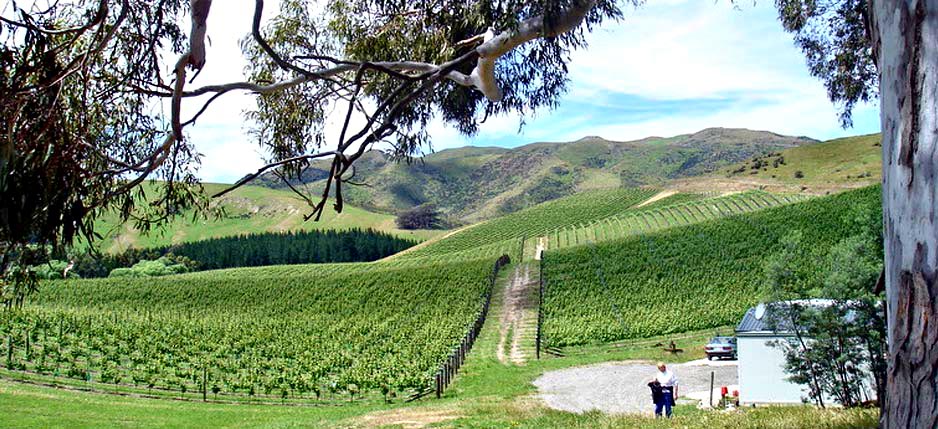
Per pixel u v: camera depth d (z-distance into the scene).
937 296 2.73
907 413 2.79
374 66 5.49
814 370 14.73
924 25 2.89
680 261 55.19
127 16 5.90
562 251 63.22
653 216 89.25
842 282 13.98
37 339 34.31
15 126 4.96
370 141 5.40
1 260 5.20
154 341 36.56
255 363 32.69
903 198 2.91
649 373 28.25
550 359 32.91
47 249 5.54
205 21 4.86
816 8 9.84
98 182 5.62
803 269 14.91
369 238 123.38
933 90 2.84
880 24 3.16
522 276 56.88
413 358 33.69
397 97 7.15
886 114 3.08
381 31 7.18
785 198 88.69
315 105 7.69
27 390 23.53
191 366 31.27
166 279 64.06
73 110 5.48
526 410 16.41
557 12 5.60
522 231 97.31
